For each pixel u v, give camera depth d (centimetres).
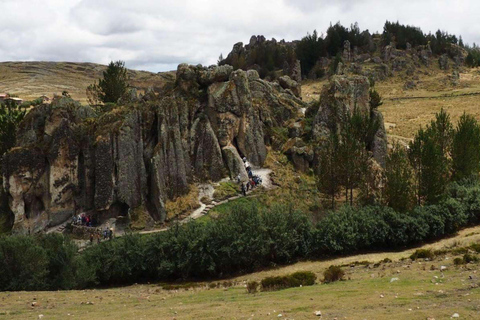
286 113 8912
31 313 2928
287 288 3447
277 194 7100
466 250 4159
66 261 4603
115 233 6325
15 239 4512
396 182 6159
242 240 4931
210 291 3797
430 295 2431
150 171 6769
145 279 5012
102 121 6881
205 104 7800
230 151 7475
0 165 7812
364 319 1966
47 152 6825
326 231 5300
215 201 6875
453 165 7606
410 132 12838
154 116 7075
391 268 3866
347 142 6688
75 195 6812
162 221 6488
